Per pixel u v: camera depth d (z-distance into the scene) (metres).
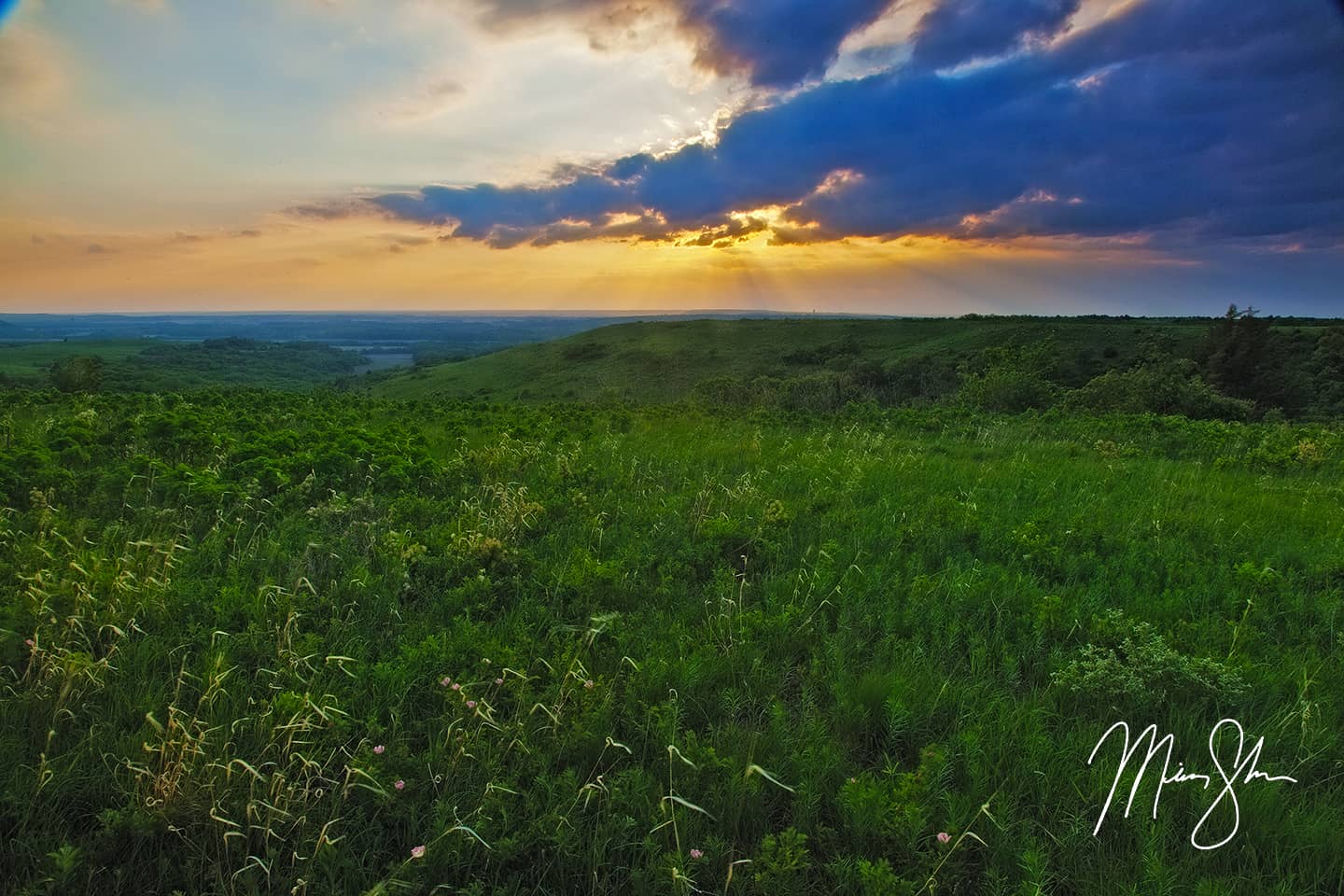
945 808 2.85
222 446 8.66
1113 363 77.69
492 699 3.46
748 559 5.69
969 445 13.29
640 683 3.60
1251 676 3.92
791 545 6.00
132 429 8.91
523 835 2.62
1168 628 4.54
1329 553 6.34
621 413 17.30
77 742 2.96
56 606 3.85
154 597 4.04
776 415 17.72
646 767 3.11
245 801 2.62
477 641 4.00
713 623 4.38
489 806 2.71
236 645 3.75
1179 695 3.72
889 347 101.81
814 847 2.76
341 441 8.69
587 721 3.26
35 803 2.62
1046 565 5.79
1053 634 4.49
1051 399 26.64
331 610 4.29
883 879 2.37
